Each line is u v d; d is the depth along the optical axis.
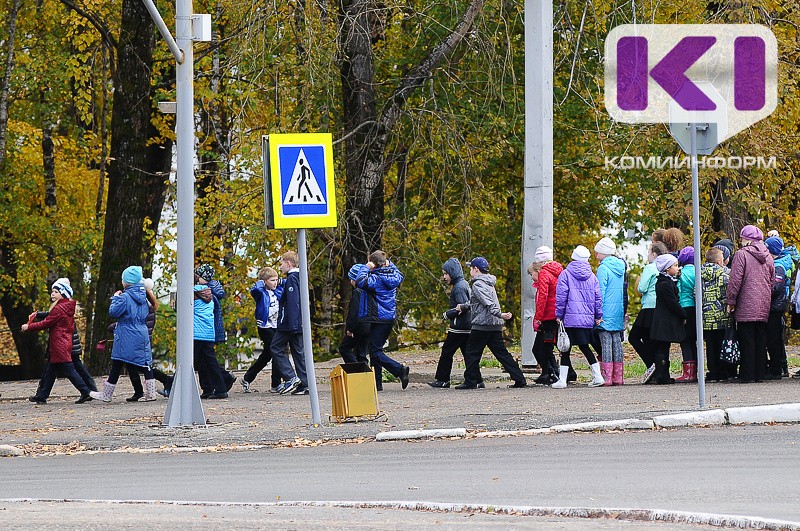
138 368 45.88
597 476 23.22
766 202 64.75
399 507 20.20
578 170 78.94
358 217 64.19
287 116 63.38
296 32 56.44
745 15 59.38
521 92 71.00
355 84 63.00
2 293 87.12
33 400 46.50
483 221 79.25
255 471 26.44
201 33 36.16
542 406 36.41
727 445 27.47
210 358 45.12
